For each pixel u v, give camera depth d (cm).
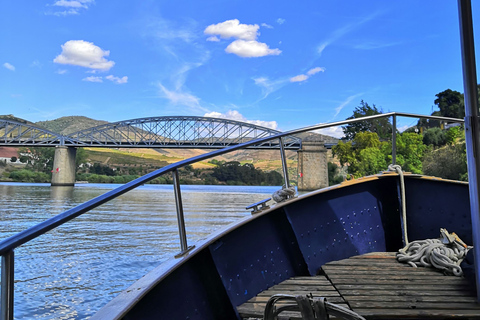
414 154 3719
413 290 235
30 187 10050
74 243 1689
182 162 198
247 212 3334
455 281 252
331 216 314
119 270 1139
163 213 3391
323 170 10225
